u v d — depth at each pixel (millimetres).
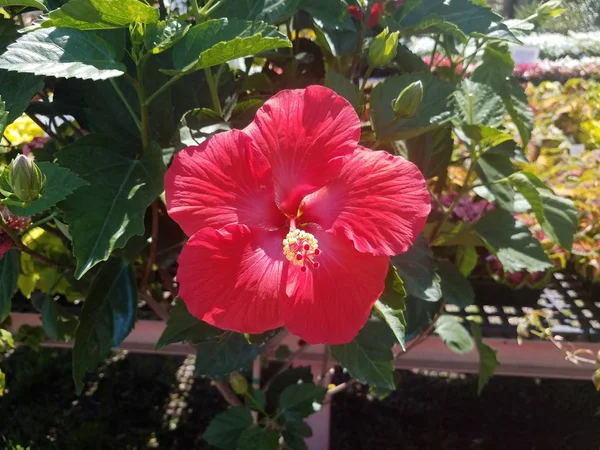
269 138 233
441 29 313
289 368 439
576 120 656
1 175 234
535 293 455
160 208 339
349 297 236
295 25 388
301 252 223
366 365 315
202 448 543
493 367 389
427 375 634
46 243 398
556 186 484
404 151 332
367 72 305
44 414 575
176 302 290
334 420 576
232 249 228
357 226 234
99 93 309
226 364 319
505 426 569
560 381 622
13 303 452
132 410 585
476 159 339
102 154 268
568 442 550
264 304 233
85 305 299
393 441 554
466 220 401
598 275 447
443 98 294
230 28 240
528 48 512
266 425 381
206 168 226
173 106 321
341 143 235
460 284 366
